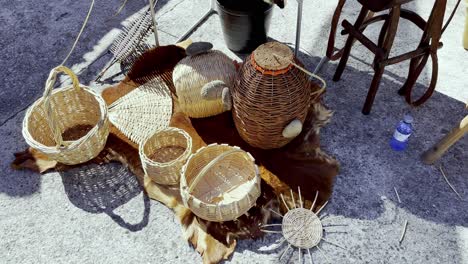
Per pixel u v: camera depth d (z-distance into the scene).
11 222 1.64
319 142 1.84
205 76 1.79
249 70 1.59
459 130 1.57
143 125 1.92
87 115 1.91
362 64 2.18
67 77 2.17
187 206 1.53
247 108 1.60
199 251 1.53
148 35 2.23
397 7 1.54
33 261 1.54
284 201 1.64
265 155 1.80
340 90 2.06
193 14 2.52
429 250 1.53
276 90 1.55
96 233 1.60
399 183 1.71
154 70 2.16
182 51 2.22
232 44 2.25
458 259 1.50
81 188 1.73
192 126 1.93
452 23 2.38
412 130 1.88
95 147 1.70
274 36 2.37
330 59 1.99
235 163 1.74
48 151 1.58
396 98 2.02
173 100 2.03
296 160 1.78
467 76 2.11
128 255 1.54
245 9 2.07
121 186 1.73
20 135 1.93
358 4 2.54
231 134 1.89
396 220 1.60
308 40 2.34
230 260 1.51
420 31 2.35
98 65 2.23
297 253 1.52
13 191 1.73
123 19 2.50
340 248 1.53
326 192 1.67
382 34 1.87
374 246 1.54
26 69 2.22
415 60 1.83
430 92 1.83
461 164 1.77
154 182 1.72
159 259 1.53
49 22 2.48
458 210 1.63
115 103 2.01
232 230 1.58
